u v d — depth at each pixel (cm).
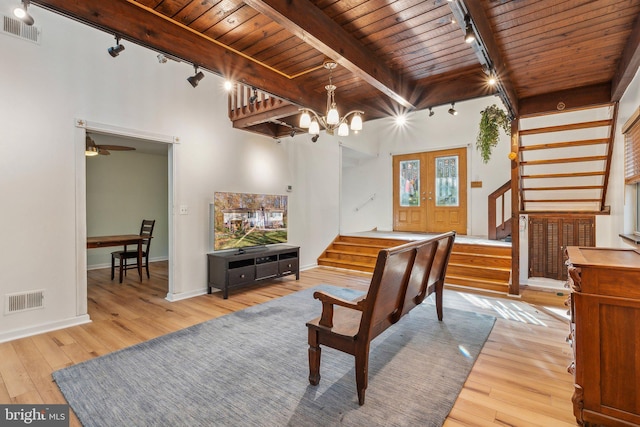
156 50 233
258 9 188
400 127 813
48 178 304
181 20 235
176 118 407
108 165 645
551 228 460
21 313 289
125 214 668
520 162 432
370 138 815
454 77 329
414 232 788
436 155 768
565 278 452
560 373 229
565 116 486
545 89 357
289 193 572
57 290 309
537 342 281
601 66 297
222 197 445
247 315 350
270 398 197
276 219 524
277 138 545
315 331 209
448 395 201
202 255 438
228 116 468
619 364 155
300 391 205
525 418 180
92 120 332
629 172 318
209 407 188
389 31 244
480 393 204
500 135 684
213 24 240
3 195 280
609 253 205
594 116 470
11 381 215
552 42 252
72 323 318
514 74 314
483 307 378
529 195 510
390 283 205
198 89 431
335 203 693
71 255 318
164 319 338
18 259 288
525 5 206
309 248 619
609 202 400
